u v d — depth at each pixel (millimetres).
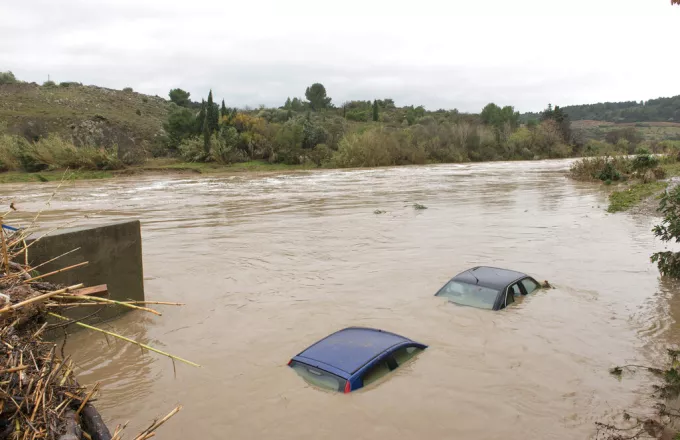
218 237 19359
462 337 9227
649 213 23547
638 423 6660
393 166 70688
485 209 26156
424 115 130375
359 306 11211
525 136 96188
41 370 4547
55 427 4160
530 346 8891
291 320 10547
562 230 19984
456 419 6688
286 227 21422
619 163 44719
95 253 10820
